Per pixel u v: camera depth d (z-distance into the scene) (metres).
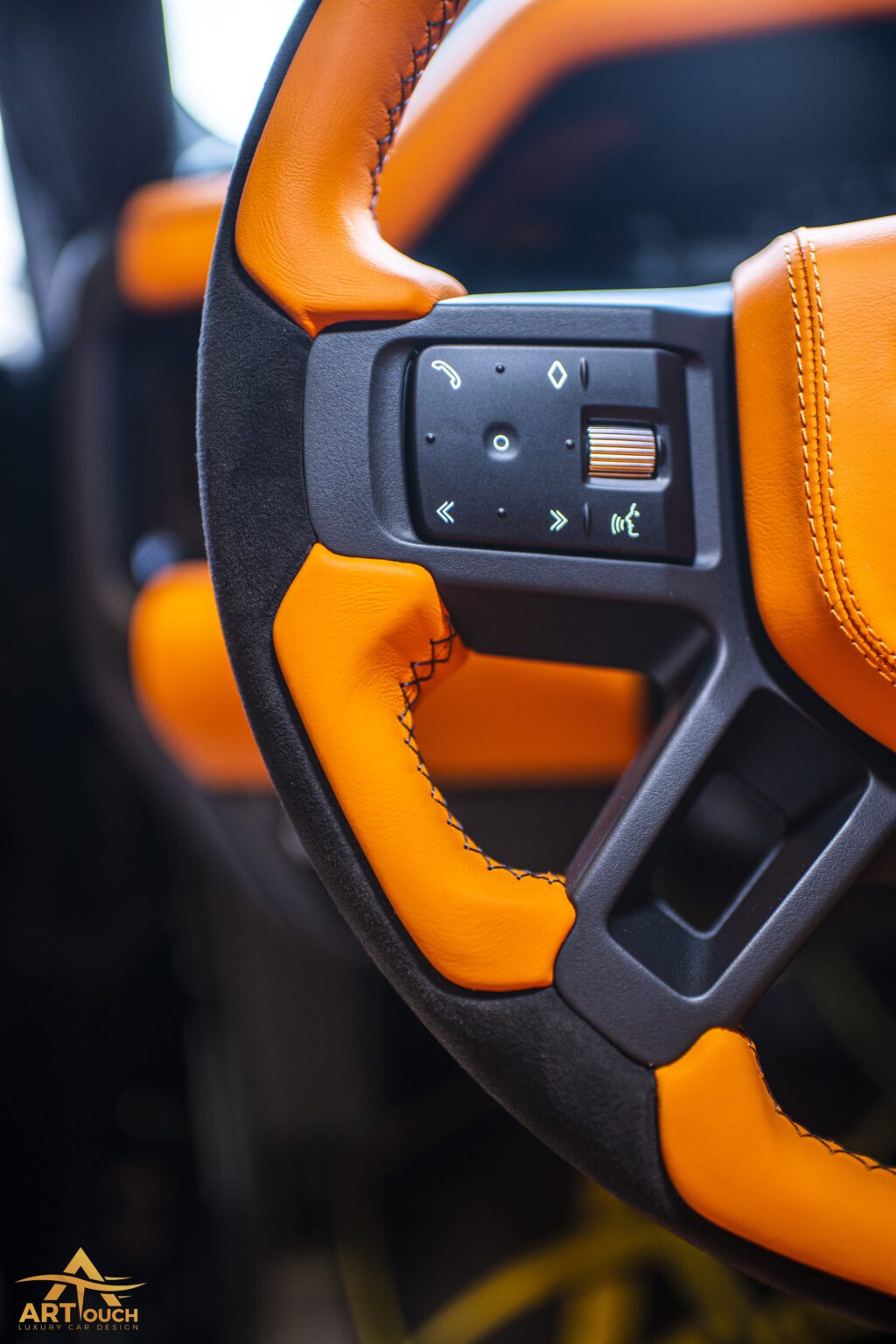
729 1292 0.75
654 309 0.35
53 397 0.82
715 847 0.73
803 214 0.88
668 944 0.35
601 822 0.37
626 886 0.34
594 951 0.34
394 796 0.33
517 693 0.69
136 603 0.73
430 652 0.35
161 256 0.70
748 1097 0.33
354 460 0.34
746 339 0.34
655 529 0.35
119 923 0.92
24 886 0.90
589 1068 0.33
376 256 0.34
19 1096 0.86
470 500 0.34
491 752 0.71
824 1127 0.89
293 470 0.34
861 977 1.03
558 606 0.35
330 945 0.83
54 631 0.92
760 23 0.64
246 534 0.34
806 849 0.36
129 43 0.78
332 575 0.34
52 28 0.75
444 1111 1.00
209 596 0.72
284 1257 0.89
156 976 0.92
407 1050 1.04
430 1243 0.81
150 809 0.93
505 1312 0.74
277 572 0.34
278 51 0.34
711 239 0.90
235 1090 0.91
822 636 0.33
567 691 0.70
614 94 0.72
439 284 0.35
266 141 0.34
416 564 0.34
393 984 0.34
